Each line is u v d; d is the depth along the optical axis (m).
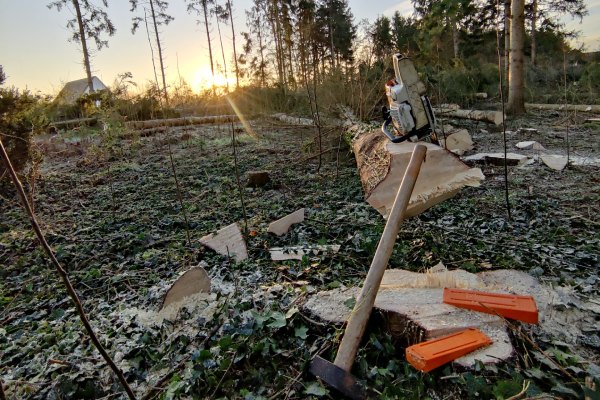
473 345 1.54
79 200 4.98
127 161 7.17
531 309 1.69
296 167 5.94
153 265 2.99
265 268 2.73
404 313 1.74
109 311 2.35
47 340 2.07
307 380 1.61
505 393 1.33
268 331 1.87
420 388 1.45
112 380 1.75
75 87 17.64
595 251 2.59
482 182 4.48
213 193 4.88
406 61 2.11
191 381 1.64
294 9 17.16
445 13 7.02
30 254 3.34
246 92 12.03
